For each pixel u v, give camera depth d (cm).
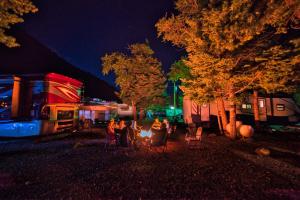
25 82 1556
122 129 1194
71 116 1895
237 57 1351
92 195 525
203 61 1270
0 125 1453
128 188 570
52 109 1616
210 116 2684
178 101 4769
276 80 1305
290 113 2780
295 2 837
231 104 1516
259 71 1255
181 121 3444
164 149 1127
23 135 1487
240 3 1063
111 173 702
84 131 2089
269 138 1543
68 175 682
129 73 2964
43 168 766
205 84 1461
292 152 1040
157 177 659
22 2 847
